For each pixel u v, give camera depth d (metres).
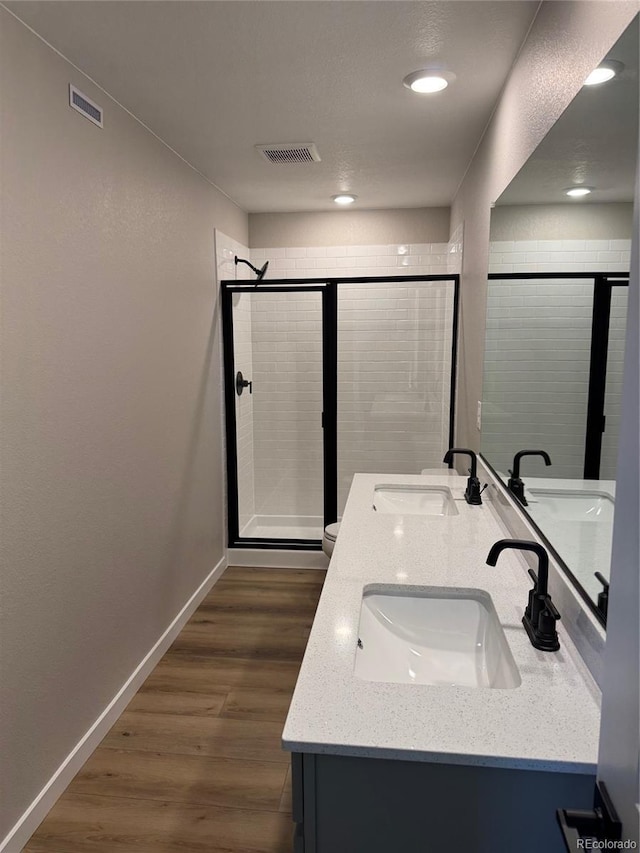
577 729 0.97
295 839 1.01
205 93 2.13
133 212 2.34
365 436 4.32
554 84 1.48
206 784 1.93
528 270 1.73
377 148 2.79
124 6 1.55
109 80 2.02
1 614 1.59
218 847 1.69
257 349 4.27
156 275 2.58
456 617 1.51
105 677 2.17
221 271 3.59
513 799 0.94
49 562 1.80
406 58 1.89
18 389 1.63
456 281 3.50
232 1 1.55
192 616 3.11
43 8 1.56
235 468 3.80
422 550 1.76
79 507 1.97
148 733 2.18
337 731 0.96
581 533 1.23
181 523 2.96
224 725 2.22
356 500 2.35
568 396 1.35
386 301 4.18
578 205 1.27
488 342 2.40
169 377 2.76
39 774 1.77
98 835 1.73
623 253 0.99
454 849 0.97
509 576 1.57
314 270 4.29
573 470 1.30
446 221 4.12
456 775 0.94
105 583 2.16
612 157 1.05
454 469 3.38
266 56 1.86
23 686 1.69
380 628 1.50
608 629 0.69
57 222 1.80
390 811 0.97
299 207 4.09
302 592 3.43
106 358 2.13
